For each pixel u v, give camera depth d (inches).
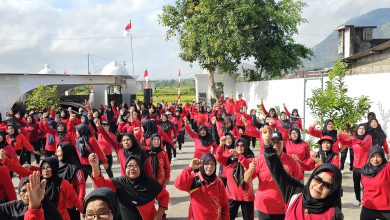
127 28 1144.8
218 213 175.8
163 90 2485.2
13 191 192.4
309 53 973.8
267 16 869.8
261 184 194.2
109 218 112.2
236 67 930.7
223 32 822.5
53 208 140.1
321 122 421.1
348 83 462.9
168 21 926.4
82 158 303.0
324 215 114.3
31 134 475.2
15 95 714.8
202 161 174.9
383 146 307.7
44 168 172.2
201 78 1150.3
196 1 906.1
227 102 786.8
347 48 923.4
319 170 114.3
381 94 397.1
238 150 226.8
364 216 207.2
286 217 123.7
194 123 697.6
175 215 287.1
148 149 264.1
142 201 168.6
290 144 288.2
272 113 510.9
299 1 919.7
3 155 194.5
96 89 1129.4
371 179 201.3
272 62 913.5
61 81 802.2
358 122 410.3
